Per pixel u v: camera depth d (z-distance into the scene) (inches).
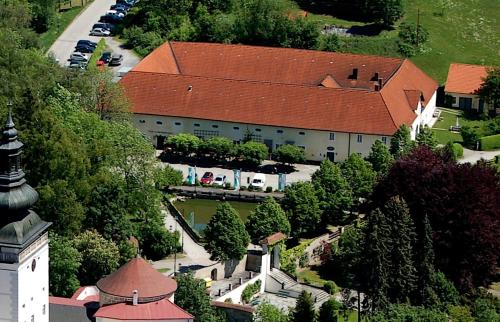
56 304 7785.4
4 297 6924.2
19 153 6914.4
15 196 6865.2
